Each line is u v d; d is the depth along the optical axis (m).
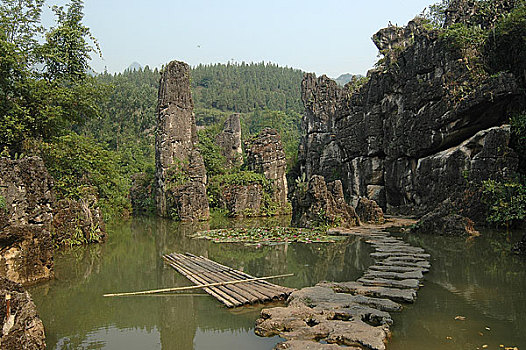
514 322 6.75
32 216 11.74
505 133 18.20
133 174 40.78
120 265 12.86
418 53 24.50
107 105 60.34
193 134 33.62
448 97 21.80
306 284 9.73
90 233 17.53
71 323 7.54
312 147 38.16
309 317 6.90
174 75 32.41
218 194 33.84
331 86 38.19
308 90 42.59
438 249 13.64
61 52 19.27
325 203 20.50
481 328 6.50
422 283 9.30
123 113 62.03
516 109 19.70
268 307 8.11
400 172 26.38
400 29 33.75
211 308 8.23
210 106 112.25
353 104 31.70
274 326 6.61
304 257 13.41
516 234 15.93
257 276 10.70
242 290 9.10
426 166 23.08
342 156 33.38
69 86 20.22
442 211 18.27
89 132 53.41
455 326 6.58
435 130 22.77
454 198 19.02
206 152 38.19
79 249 16.23
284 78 152.12
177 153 32.00
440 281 9.45
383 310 7.35
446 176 21.11
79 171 18.94
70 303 8.75
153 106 68.62
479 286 9.00
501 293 8.45
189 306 8.40
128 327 7.31
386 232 18.44
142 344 6.53
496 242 14.55
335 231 18.70
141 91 71.44
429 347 5.79
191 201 28.80
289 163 43.84
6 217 9.88
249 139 38.00
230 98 114.31
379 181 29.30
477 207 18.02
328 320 6.60
